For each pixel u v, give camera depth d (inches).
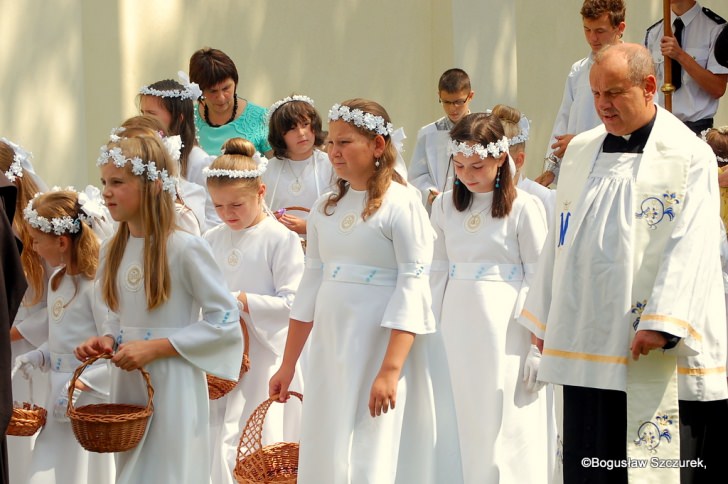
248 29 594.9
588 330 299.9
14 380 382.0
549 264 321.1
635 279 297.7
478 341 383.9
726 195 435.2
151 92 440.1
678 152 300.2
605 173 307.3
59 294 359.3
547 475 400.2
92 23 531.8
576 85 538.3
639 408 299.9
